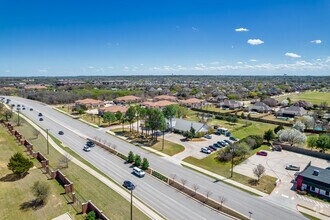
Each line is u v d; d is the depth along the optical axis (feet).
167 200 130.00
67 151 203.72
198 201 130.31
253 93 611.06
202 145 228.43
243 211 121.60
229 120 332.80
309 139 217.77
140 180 153.28
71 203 121.80
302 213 121.49
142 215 114.11
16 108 405.59
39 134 251.80
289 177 163.43
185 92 641.81
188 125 269.23
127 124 313.94
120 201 126.00
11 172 156.15
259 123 331.77
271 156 204.44
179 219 113.29
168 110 279.69
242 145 201.87
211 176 161.89
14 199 124.47
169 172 166.40
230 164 184.34
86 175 155.84
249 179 158.51
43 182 142.10
